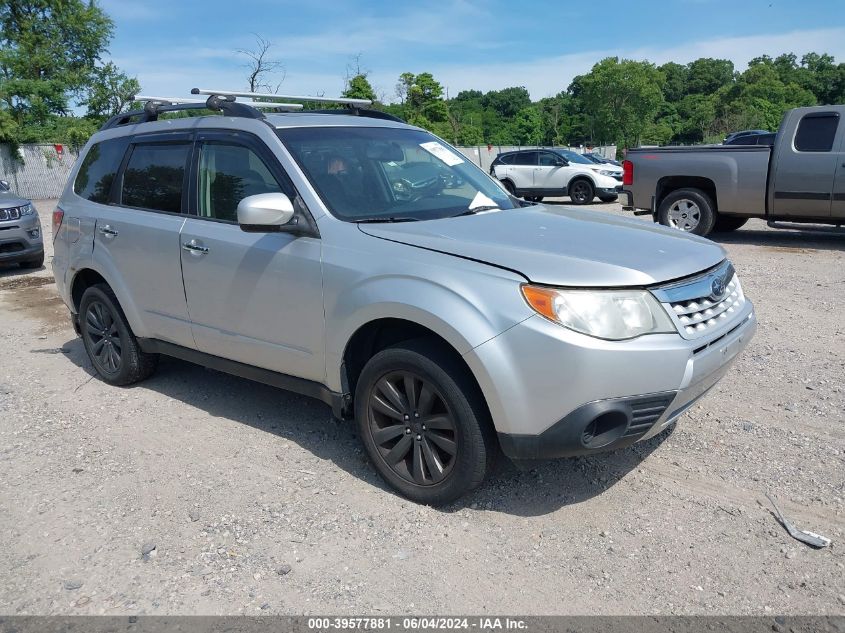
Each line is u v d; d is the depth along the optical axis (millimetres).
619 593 2867
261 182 4117
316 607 2830
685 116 101688
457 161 4793
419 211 4023
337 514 3484
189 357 4719
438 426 3418
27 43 42406
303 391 4031
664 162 11023
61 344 6660
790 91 95062
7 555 3232
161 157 4816
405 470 3611
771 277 8328
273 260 3910
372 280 3488
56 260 5652
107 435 4488
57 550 3258
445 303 3227
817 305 6992
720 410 4539
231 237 4168
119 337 5215
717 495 3562
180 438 4410
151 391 5254
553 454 3148
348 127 4449
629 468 3859
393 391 3555
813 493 3539
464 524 3383
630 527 3320
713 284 3453
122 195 5098
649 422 3182
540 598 2852
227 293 4203
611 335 3037
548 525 3355
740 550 3119
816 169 9781
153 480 3879
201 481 3850
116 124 5551
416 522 3406
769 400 4668
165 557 3180
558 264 3166
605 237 3621
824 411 4465
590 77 89500
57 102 41594
